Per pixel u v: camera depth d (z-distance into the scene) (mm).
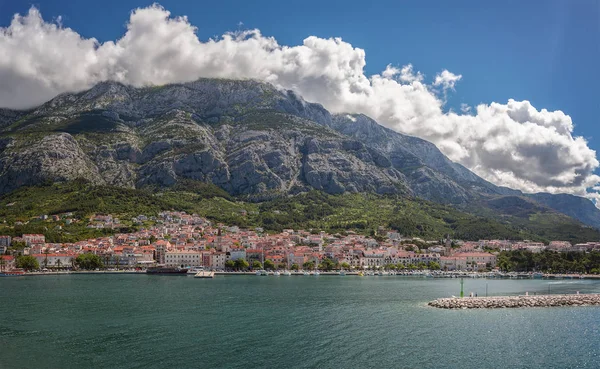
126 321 170625
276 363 121562
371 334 152750
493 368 121250
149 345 137125
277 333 152625
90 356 126438
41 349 133000
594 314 194125
